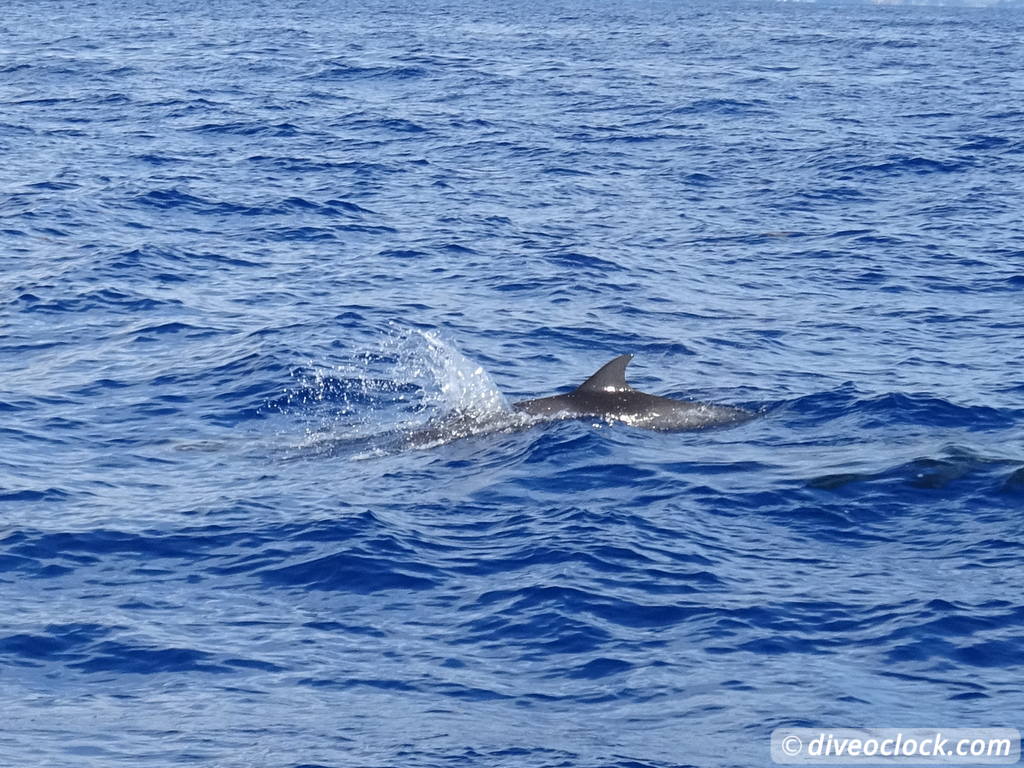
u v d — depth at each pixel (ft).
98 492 49.73
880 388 62.85
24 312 75.97
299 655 37.04
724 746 31.89
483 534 45.34
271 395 61.52
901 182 125.29
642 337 73.82
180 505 48.11
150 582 41.88
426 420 57.93
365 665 36.47
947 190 121.19
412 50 261.44
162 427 57.82
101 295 79.36
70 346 69.97
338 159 133.49
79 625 38.68
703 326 76.48
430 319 75.77
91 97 176.14
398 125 157.89
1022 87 214.90
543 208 112.27
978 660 36.27
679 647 37.24
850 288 86.33
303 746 32.01
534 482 49.85
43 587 41.42
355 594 40.91
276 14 388.78
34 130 146.20
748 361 69.21
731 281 88.02
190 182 117.50
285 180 120.98
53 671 36.11
